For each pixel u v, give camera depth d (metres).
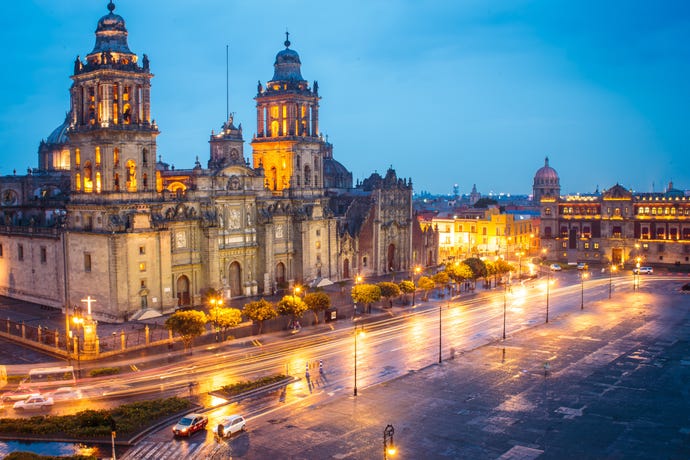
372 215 162.12
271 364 87.12
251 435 62.91
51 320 110.44
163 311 115.44
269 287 135.25
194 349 94.62
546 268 194.38
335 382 79.31
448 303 133.38
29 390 76.38
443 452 58.78
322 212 148.75
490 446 60.06
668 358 89.56
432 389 76.38
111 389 76.50
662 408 69.94
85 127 112.38
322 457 57.81
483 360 88.81
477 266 147.00
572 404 71.19
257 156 151.50
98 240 110.19
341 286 142.38
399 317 119.19
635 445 60.34
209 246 122.88
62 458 54.84
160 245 114.69
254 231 133.88
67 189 160.25
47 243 122.00
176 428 62.56
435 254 187.62
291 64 150.00
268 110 149.25
